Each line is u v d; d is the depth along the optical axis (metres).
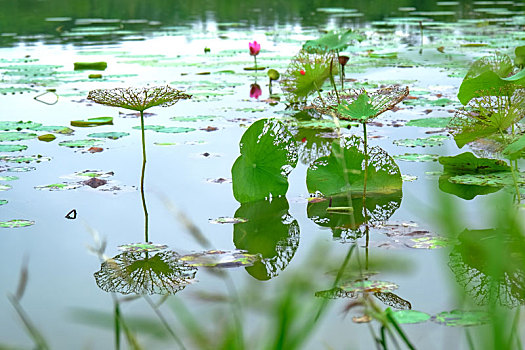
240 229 2.73
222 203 3.09
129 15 15.23
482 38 10.05
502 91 3.26
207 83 6.77
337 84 6.59
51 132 4.62
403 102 5.58
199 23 13.48
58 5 17.06
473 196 3.07
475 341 1.68
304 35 10.95
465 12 14.97
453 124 3.44
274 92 6.36
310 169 3.28
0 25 12.88
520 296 1.95
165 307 1.97
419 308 1.93
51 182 3.40
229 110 5.45
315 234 2.67
